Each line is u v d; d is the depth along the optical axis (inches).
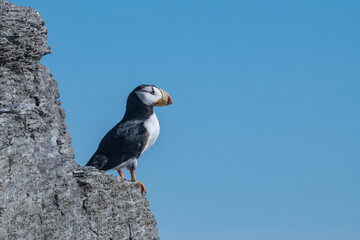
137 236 571.2
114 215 540.1
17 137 441.4
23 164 439.5
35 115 461.1
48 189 463.8
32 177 446.0
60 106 543.2
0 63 466.3
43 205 454.3
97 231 512.4
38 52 493.0
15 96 469.7
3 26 462.3
